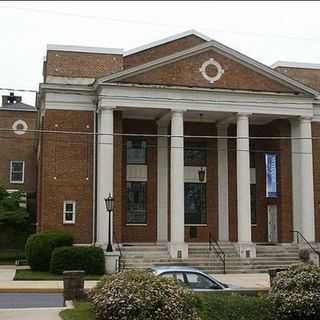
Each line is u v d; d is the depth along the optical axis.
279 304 15.62
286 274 16.20
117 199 36.91
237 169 38.12
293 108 38.94
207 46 37.84
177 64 37.53
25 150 56.81
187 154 41.78
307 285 15.66
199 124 41.94
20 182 56.19
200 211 41.34
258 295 16.97
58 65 38.72
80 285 18.97
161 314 13.40
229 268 35.53
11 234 47.00
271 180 40.34
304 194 39.03
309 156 39.25
